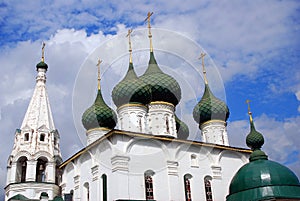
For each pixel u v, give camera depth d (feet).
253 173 110.11
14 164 137.90
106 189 107.55
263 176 108.27
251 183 108.37
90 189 114.62
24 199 127.54
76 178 121.80
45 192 129.18
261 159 118.11
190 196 115.55
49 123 147.64
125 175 104.83
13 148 142.82
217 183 121.49
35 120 145.59
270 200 101.81
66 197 121.49
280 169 111.04
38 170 142.31
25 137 142.31
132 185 105.29
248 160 131.13
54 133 146.30
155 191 108.88
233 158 129.70
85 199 116.78
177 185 112.47
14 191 132.77
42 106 151.02
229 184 124.16
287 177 109.09
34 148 138.82
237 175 114.52
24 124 144.77
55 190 136.05
